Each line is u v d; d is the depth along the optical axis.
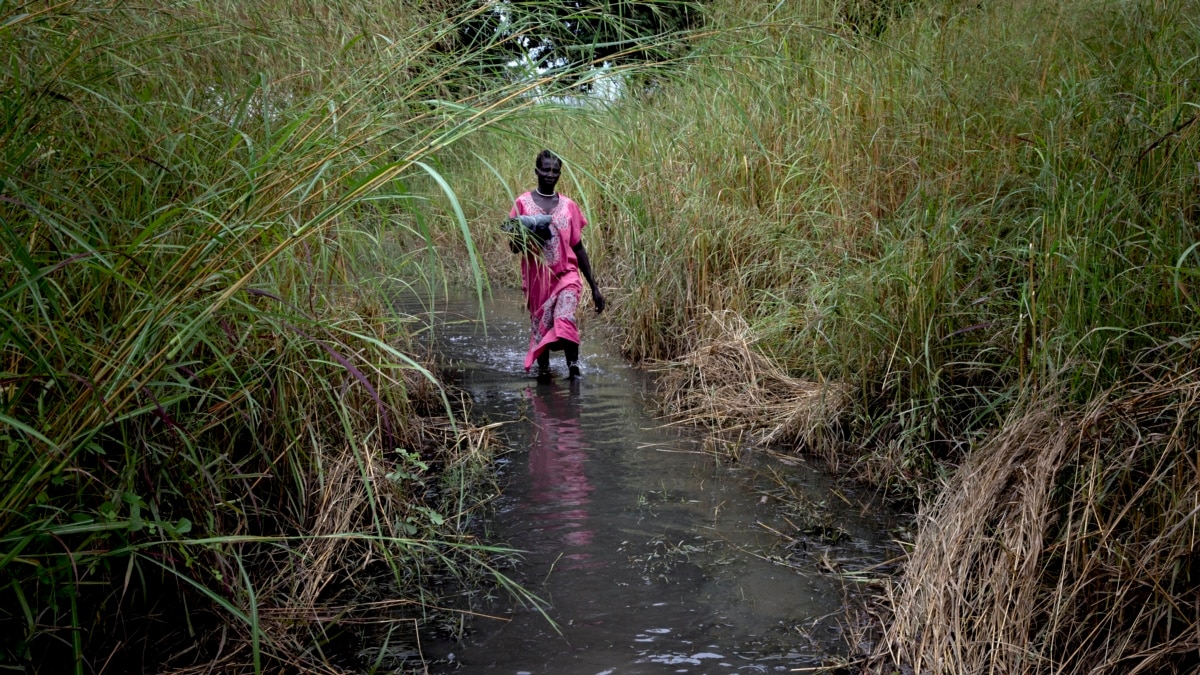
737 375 5.42
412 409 4.77
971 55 5.95
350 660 2.48
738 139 6.69
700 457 4.40
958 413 4.12
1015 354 3.83
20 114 2.21
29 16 2.06
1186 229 3.24
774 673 2.42
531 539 3.36
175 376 2.46
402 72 3.04
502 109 2.48
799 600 2.85
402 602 2.83
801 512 3.63
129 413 2.15
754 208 6.44
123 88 2.60
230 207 2.34
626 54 2.89
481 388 5.88
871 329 4.42
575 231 6.24
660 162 6.87
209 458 2.88
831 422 4.54
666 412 5.25
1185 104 3.62
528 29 2.96
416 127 2.77
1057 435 2.72
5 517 1.99
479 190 5.98
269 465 3.17
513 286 10.11
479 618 2.74
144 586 2.28
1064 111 4.51
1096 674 2.16
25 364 2.32
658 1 3.11
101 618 2.45
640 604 2.83
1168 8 4.67
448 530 3.44
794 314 5.56
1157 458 2.54
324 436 3.48
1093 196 3.52
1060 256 3.45
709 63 3.46
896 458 4.02
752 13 6.02
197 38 2.78
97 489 2.44
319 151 2.64
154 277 2.35
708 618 2.73
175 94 2.90
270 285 3.01
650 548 3.28
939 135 5.48
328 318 3.44
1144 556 2.29
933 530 2.83
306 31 3.25
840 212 5.82
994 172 4.82
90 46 2.42
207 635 2.52
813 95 6.62
